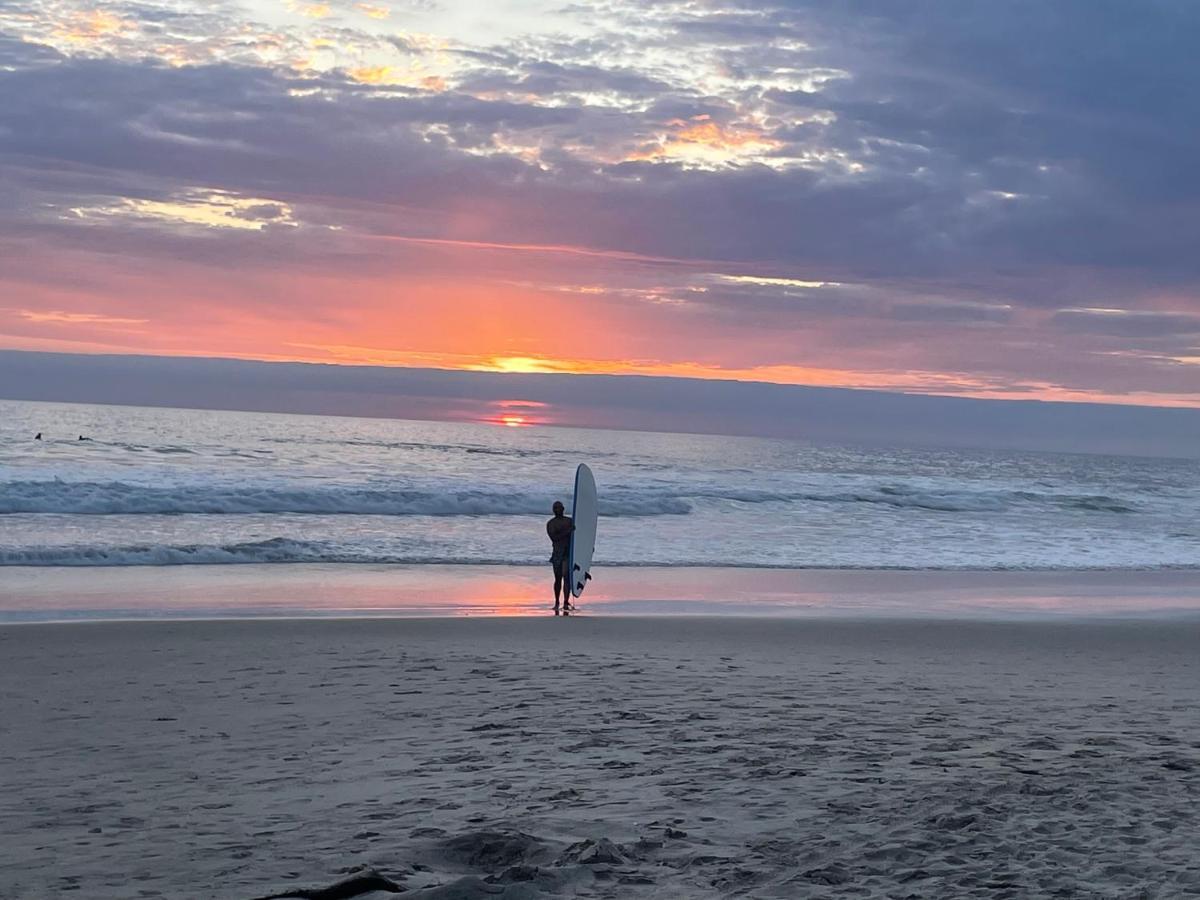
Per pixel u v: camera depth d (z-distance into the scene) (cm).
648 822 478
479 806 511
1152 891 375
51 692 880
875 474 6316
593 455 6631
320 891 366
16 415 8306
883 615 1600
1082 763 605
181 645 1150
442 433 9794
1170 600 1909
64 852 440
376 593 1709
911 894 375
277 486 3253
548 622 1386
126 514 2706
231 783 571
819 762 605
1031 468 9000
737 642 1238
